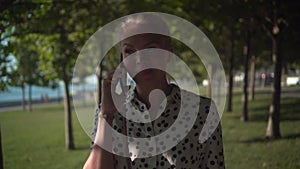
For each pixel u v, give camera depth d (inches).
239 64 818.8
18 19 198.5
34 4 199.8
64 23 297.3
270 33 362.6
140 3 299.3
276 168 246.2
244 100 518.0
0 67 218.2
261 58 762.2
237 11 303.9
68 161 320.2
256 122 494.9
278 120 362.6
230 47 615.5
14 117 895.1
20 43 355.9
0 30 197.3
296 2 312.7
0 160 185.0
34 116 904.3
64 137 486.6
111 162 53.3
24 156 361.1
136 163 54.4
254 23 347.3
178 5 317.4
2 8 166.7
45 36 314.8
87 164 53.2
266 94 899.4
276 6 320.5
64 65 314.8
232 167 256.5
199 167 56.8
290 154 283.9
